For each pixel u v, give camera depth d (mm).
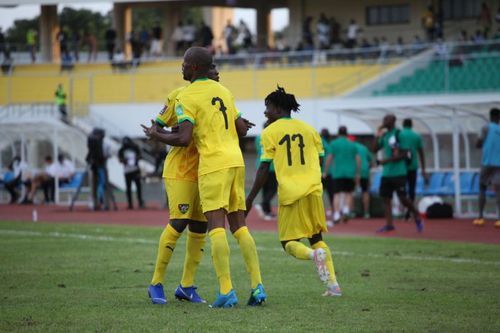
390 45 82062
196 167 18609
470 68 69062
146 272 24250
